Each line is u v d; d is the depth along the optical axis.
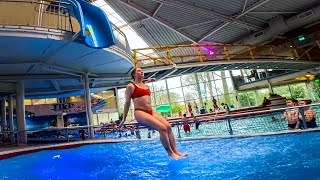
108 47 8.62
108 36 7.97
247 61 15.74
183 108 31.20
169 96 31.66
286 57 19.00
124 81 15.80
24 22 8.39
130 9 18.62
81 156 6.04
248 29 21.45
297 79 23.92
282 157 3.31
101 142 9.31
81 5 8.09
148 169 3.54
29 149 7.60
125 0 16.97
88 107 11.49
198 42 23.19
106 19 8.06
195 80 30.72
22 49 8.12
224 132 9.77
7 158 6.75
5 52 8.16
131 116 28.17
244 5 17.08
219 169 3.03
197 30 21.52
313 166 2.69
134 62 12.19
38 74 11.34
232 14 18.80
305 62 19.34
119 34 10.23
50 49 8.48
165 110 23.95
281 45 20.59
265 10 18.20
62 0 7.91
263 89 25.94
